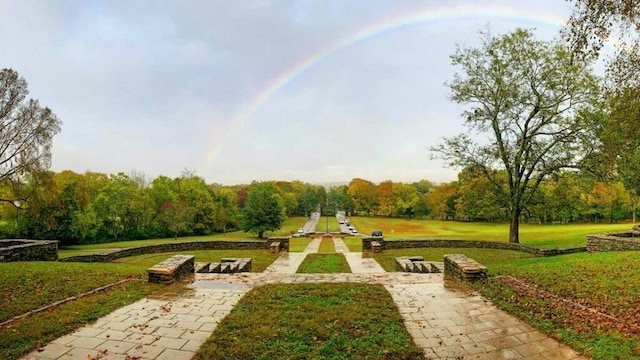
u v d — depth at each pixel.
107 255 16.02
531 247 17.58
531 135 20.11
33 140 24.77
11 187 26.22
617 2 7.63
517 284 7.83
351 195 93.44
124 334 5.19
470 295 7.12
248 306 6.37
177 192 53.12
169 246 19.11
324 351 4.63
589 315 5.75
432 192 78.25
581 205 47.62
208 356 4.50
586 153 18.77
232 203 62.47
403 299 6.84
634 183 19.86
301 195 106.06
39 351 4.61
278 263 15.04
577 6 8.13
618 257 10.02
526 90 20.00
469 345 4.85
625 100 9.91
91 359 4.42
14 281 7.67
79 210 34.88
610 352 4.45
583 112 18.17
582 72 18.16
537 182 20.75
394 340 4.98
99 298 6.74
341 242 27.16
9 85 23.44
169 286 7.84
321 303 6.51
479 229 47.59
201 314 6.01
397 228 55.38
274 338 5.01
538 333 5.23
